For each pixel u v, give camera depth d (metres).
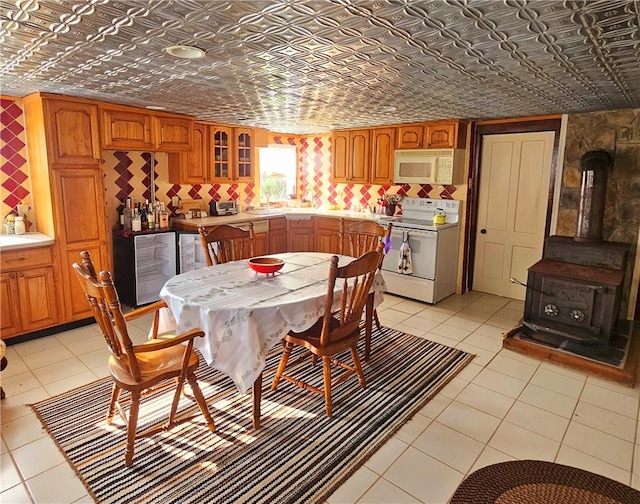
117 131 3.80
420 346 3.53
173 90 3.15
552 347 3.33
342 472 2.04
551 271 3.39
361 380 2.81
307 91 3.14
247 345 2.16
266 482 1.97
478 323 4.09
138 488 1.91
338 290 2.58
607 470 2.07
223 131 5.11
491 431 2.38
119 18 1.68
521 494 1.46
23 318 3.41
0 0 1.51
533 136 4.45
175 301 2.35
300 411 2.55
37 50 2.14
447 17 1.65
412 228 4.64
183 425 2.38
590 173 3.62
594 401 2.71
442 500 1.87
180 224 4.74
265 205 6.15
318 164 6.35
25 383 2.81
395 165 5.05
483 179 4.88
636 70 2.42
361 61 2.31
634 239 3.85
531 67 2.39
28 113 3.58
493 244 4.93
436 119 4.57
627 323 3.86
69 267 3.62
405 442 2.28
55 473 2.00
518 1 1.48
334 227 5.53
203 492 1.90
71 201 3.57
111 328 2.03
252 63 2.36
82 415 2.46
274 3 1.51
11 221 3.64
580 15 1.61
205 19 1.69
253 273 2.87
